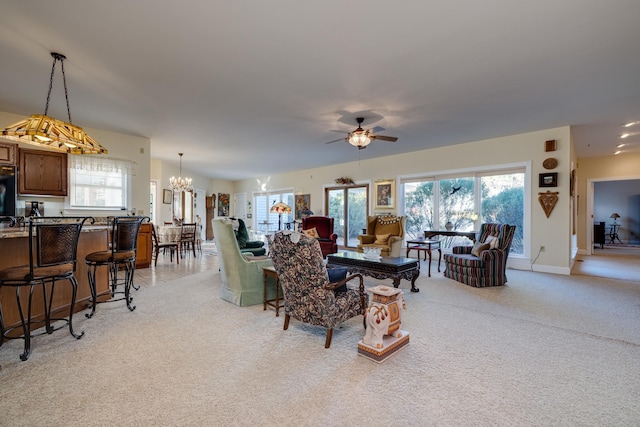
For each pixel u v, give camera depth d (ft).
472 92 12.18
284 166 30.68
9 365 6.92
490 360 7.26
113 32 8.11
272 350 7.77
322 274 7.76
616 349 7.86
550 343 8.20
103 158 17.60
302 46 8.86
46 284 9.46
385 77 10.85
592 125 16.87
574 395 5.89
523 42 8.67
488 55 9.39
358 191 27.89
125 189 18.47
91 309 10.87
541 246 18.04
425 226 23.24
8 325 8.36
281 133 18.25
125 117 15.24
